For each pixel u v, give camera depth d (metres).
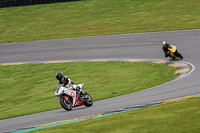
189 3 173.12
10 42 138.50
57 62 101.44
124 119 31.59
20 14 184.25
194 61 80.75
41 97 67.50
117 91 61.53
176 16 151.25
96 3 193.38
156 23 142.38
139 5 181.00
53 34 145.00
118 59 95.38
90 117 37.59
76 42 125.44
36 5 197.00
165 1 182.88
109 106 45.03
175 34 117.50
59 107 52.59
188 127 25.12
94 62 95.44
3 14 186.12
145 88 60.44
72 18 170.50
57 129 30.98
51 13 181.88
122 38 122.06
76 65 94.44
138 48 104.75
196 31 118.06
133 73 78.12
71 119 37.88
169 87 56.53
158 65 82.69
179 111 32.25
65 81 45.09
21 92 74.62
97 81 74.81
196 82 57.44
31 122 40.31
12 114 51.50
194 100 38.56
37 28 159.12
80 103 46.16
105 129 27.89
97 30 142.75
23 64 104.19
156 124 27.39
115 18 161.75
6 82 85.75
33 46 127.50
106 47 112.00
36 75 89.25
